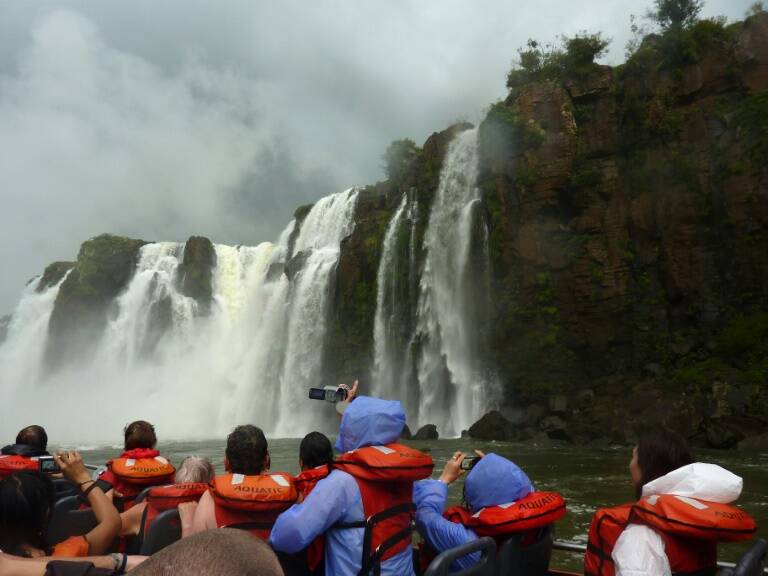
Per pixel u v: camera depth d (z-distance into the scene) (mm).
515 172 40375
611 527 3781
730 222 33781
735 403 29125
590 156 39406
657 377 34188
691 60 37031
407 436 37188
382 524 3945
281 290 56031
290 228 64750
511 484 4453
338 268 49938
